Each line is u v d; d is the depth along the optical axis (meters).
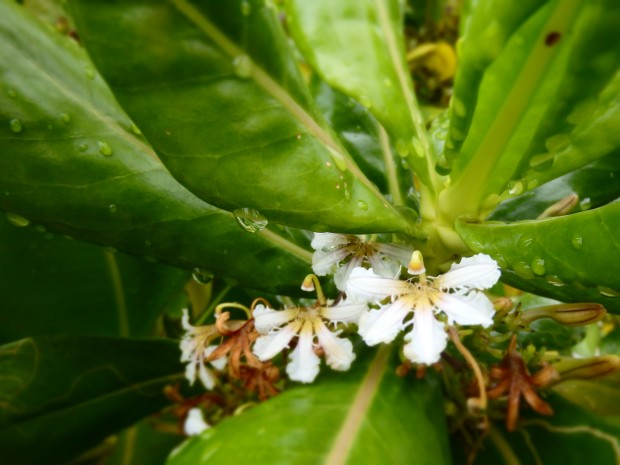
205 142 0.07
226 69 0.07
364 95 0.09
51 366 0.11
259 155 0.07
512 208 0.11
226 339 0.09
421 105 0.19
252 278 0.10
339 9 0.09
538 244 0.08
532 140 0.08
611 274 0.08
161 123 0.07
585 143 0.09
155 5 0.07
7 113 0.09
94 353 0.11
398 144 0.09
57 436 0.12
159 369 0.12
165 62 0.07
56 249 0.12
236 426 0.07
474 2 0.08
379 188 0.11
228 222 0.09
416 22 0.20
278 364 0.09
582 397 0.09
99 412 0.12
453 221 0.09
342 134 0.12
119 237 0.09
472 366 0.08
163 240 0.09
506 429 0.09
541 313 0.09
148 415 0.12
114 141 0.09
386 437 0.07
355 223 0.08
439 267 0.09
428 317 0.08
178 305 0.14
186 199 0.09
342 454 0.07
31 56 0.09
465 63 0.07
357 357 0.09
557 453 0.09
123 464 0.13
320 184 0.08
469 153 0.08
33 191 0.09
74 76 0.09
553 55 0.07
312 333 0.08
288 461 0.07
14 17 0.09
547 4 0.07
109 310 0.13
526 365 0.08
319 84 0.12
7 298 0.12
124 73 0.07
